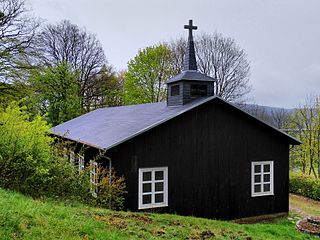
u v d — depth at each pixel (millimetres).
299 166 31922
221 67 42281
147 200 13906
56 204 9125
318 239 11023
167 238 7742
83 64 45469
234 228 10477
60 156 11492
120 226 7828
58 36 43344
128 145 13539
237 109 15594
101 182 11773
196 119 14992
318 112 28516
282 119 45719
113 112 24312
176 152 14492
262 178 16391
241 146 15930
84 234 6582
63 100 38406
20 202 7598
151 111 17797
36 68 30938
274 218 16250
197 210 14734
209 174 15117
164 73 42438
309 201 19969
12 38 28609
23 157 9852
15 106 11172
